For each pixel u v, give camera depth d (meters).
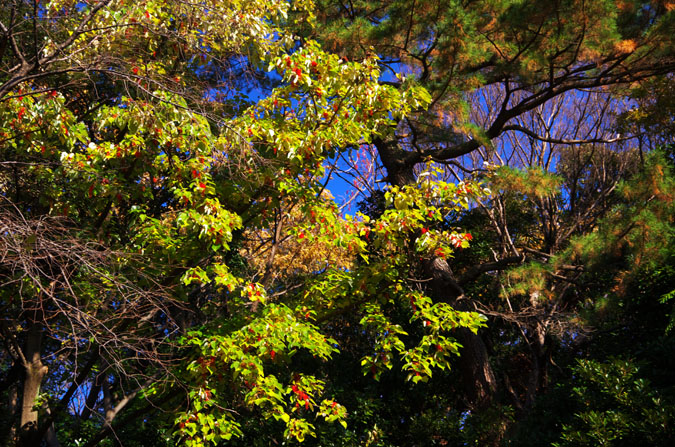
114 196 6.23
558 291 13.79
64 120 6.12
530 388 13.68
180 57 7.71
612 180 16.00
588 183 16.41
